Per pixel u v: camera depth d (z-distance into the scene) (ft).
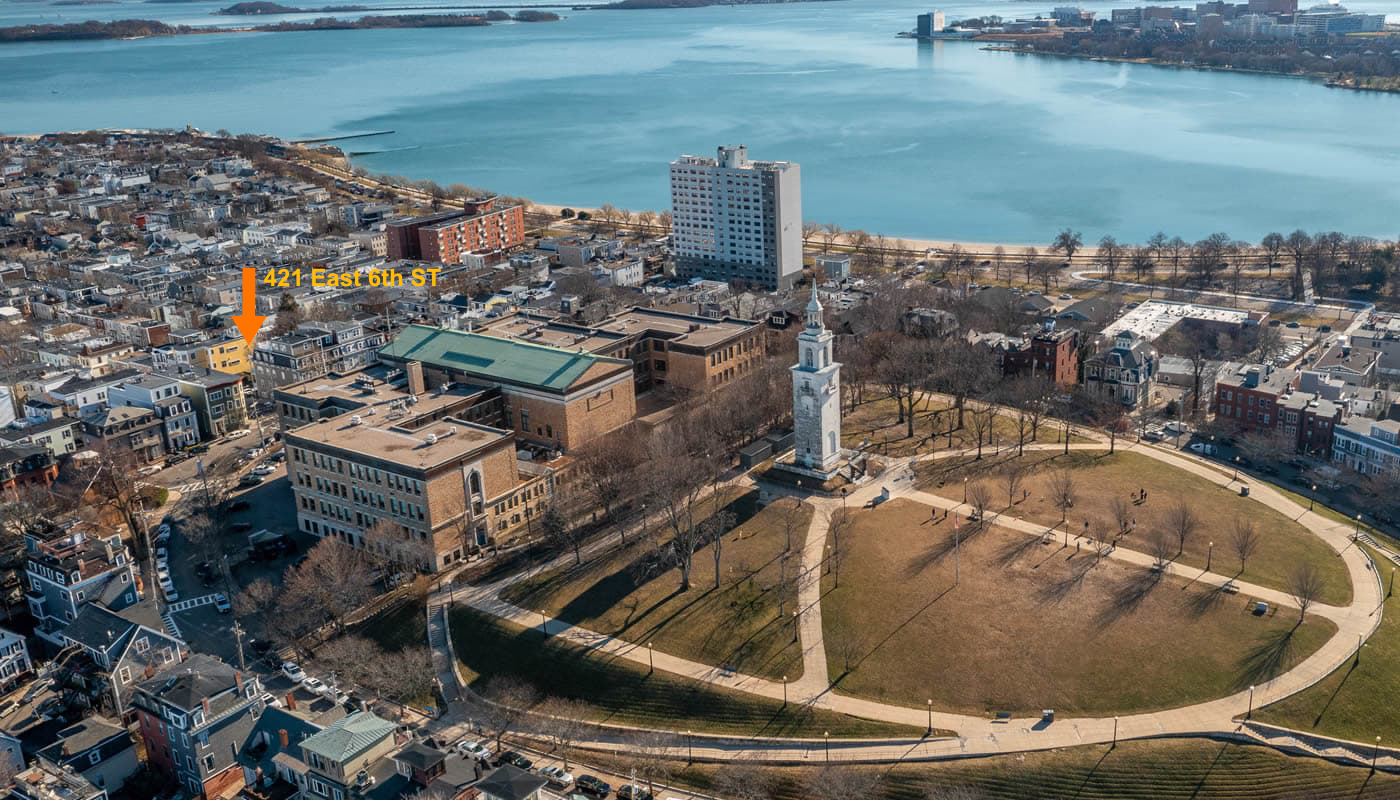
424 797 590.14
